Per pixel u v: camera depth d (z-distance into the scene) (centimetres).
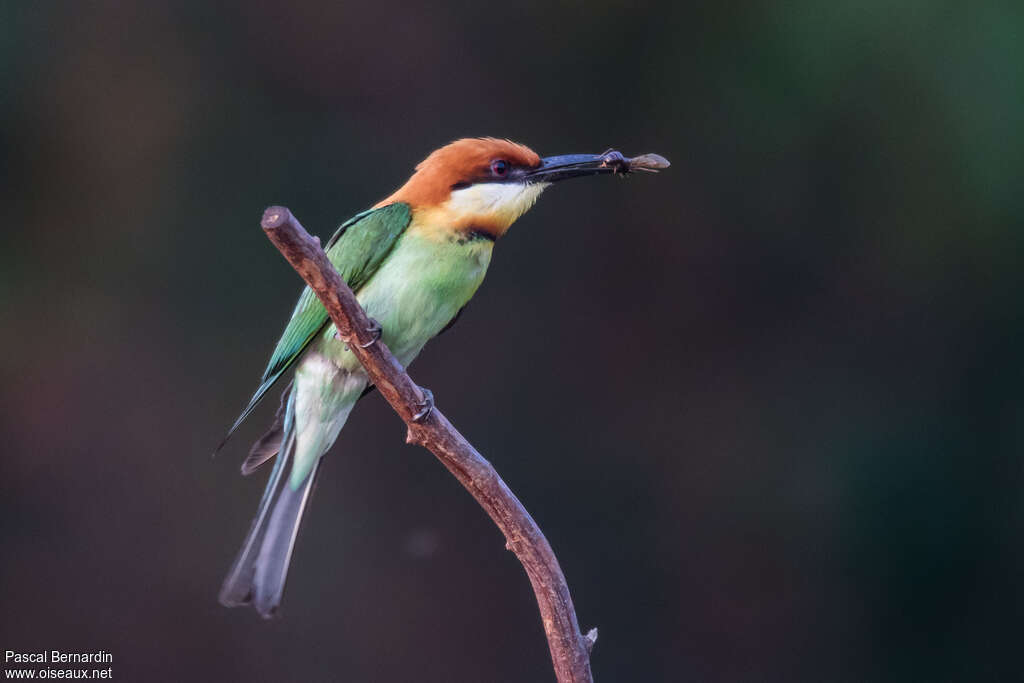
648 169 769
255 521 719
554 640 591
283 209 519
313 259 531
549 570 590
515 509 589
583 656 591
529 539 591
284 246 524
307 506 729
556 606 589
